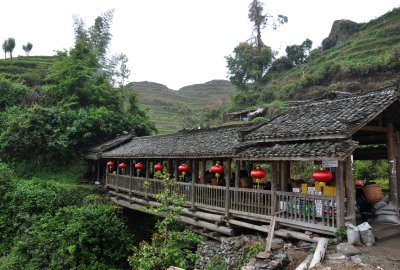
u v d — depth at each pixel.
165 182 11.68
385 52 33.94
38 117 24.78
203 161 13.49
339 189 8.12
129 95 34.12
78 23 39.62
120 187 19.64
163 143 17.06
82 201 19.09
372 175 18.17
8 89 30.52
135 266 9.97
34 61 44.88
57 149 24.94
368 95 9.41
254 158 9.75
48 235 14.93
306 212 9.01
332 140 8.47
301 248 8.63
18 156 24.50
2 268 14.16
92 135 26.44
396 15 41.62
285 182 10.29
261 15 49.50
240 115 37.16
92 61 33.16
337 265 7.00
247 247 9.77
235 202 11.15
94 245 14.40
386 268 6.60
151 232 19.30
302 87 36.19
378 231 8.87
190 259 11.17
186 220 13.34
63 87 29.70
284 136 9.48
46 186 20.12
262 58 46.88
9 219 17.69
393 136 10.12
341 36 46.34
